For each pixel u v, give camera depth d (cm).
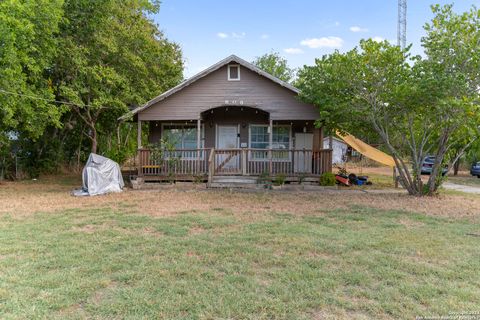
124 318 317
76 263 462
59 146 2003
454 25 1022
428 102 1004
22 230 644
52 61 1365
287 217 780
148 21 1972
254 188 1314
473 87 1030
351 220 750
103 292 374
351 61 1051
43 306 339
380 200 1042
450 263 470
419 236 611
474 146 1272
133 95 1550
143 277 415
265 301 350
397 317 322
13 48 1059
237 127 1559
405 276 422
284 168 1455
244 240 580
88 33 1419
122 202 987
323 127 1435
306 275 421
